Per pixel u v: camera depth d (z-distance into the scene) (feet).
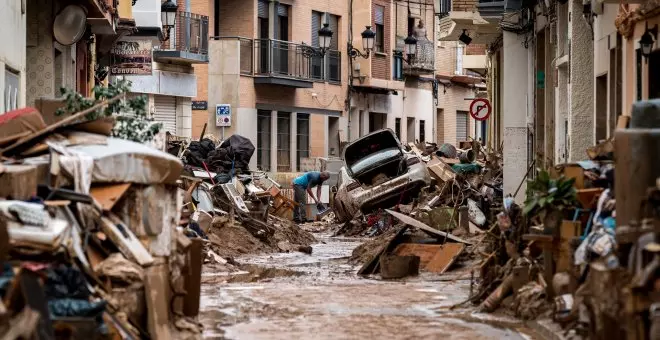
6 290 36.94
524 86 137.18
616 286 43.68
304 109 213.05
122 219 49.57
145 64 144.25
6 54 76.95
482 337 55.47
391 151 145.48
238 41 193.36
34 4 102.94
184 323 51.83
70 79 115.24
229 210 112.98
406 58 248.73
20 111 51.06
